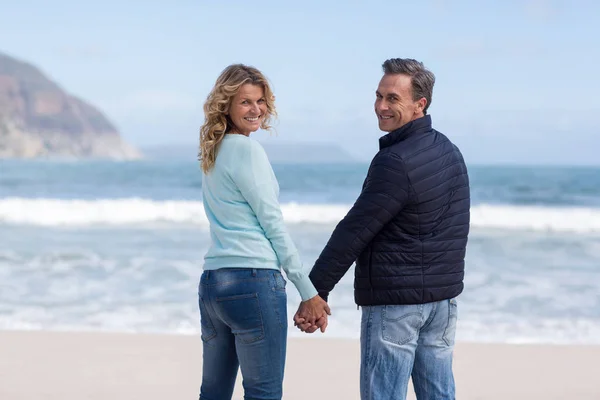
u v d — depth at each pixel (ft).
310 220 57.98
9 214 57.16
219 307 8.76
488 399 14.15
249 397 8.83
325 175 158.51
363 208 8.80
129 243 41.34
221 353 9.28
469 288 28.45
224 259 8.74
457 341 19.07
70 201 64.90
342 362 16.92
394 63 9.24
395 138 9.19
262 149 8.87
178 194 105.29
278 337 8.76
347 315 22.97
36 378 15.19
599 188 117.39
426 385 9.53
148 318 22.81
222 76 9.05
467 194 9.43
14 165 245.65
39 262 33.81
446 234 9.08
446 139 9.39
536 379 15.53
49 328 21.42
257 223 8.82
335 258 8.91
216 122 8.97
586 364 16.78
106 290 27.22
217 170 8.86
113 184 128.16
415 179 8.75
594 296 26.86
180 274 30.53
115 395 14.08
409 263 8.91
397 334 9.02
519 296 26.86
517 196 104.47
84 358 16.84
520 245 42.91
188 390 14.49
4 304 24.79
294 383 15.21
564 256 38.17
